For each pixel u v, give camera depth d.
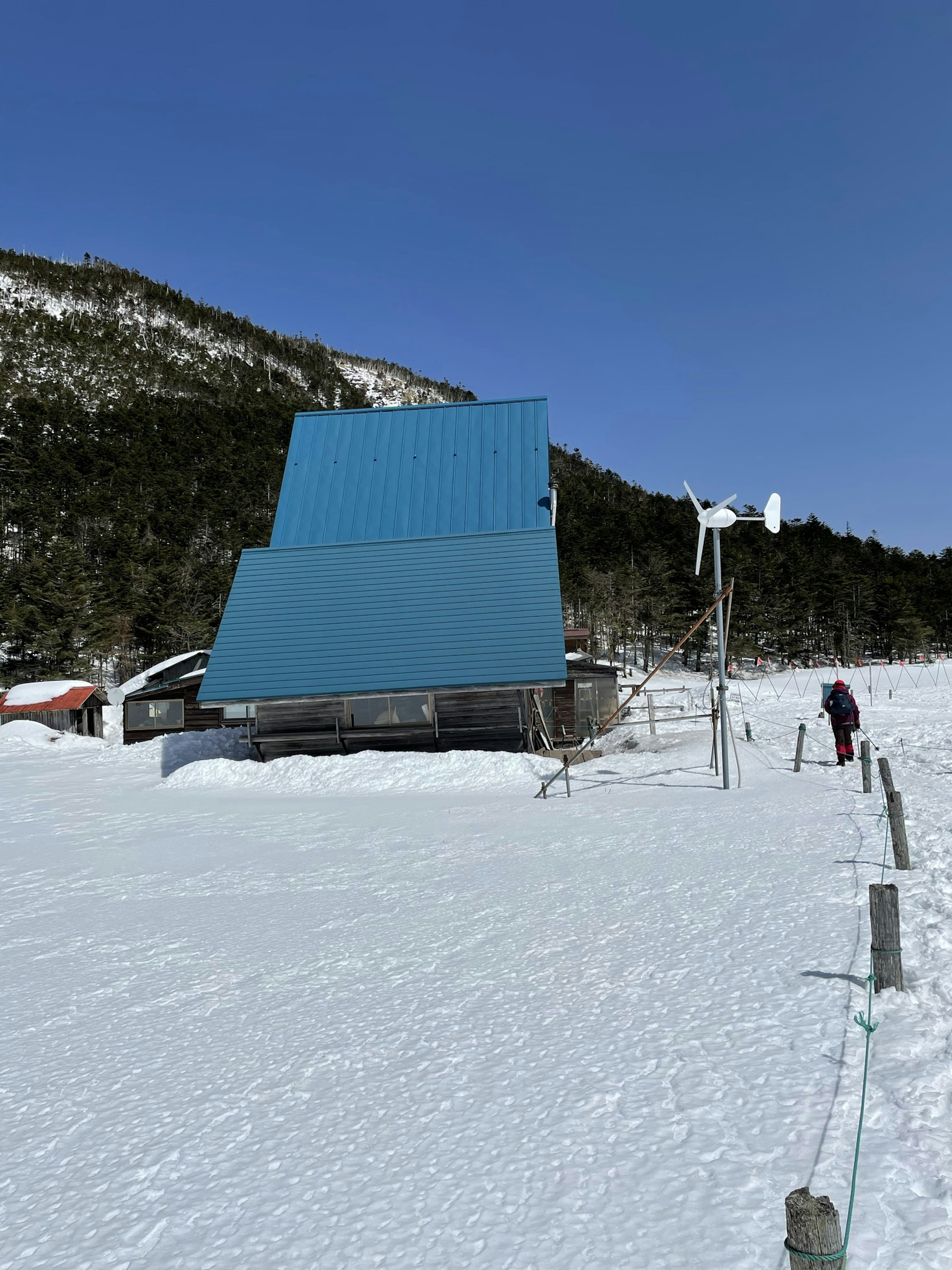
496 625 23.66
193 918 9.05
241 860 12.27
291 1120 4.41
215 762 22.50
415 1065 4.89
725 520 15.98
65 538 75.19
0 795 21.39
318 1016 5.88
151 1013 6.29
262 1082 4.91
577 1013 5.41
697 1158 3.60
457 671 22.53
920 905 7.05
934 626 101.44
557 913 7.88
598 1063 4.65
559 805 15.58
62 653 63.34
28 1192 4.00
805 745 22.53
